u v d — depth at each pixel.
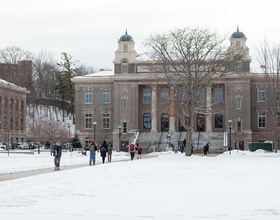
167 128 112.44
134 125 111.06
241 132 107.31
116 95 112.25
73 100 160.75
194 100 70.00
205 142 103.44
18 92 135.88
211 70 72.94
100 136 114.88
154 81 109.62
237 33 108.19
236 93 108.62
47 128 108.44
